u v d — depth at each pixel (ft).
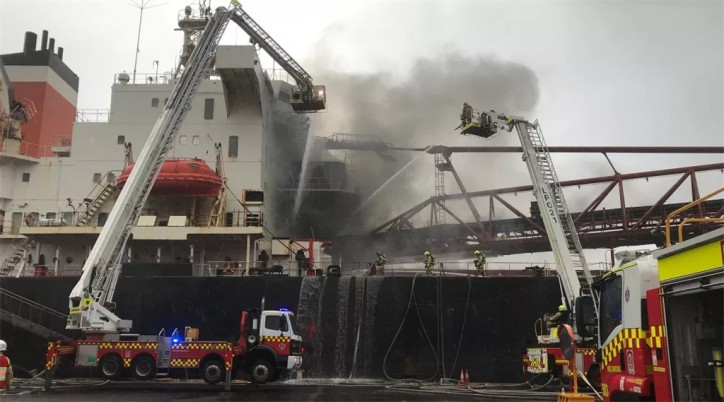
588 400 29.53
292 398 61.11
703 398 23.24
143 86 140.77
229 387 70.95
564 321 54.49
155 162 90.33
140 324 102.89
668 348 24.59
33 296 105.70
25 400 57.26
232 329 102.06
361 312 101.24
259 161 136.87
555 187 84.69
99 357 77.30
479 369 97.40
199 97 140.36
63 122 173.78
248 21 132.77
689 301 24.07
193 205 127.75
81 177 135.64
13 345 100.58
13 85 162.50
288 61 143.74
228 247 126.21
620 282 30.66
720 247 20.75
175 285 104.68
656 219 152.25
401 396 65.26
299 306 102.32
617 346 30.37
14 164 134.82
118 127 138.31
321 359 99.25
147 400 57.72
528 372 82.84
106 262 81.82
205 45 100.27
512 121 88.12
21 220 132.16
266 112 148.05
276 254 126.00
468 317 99.96
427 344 99.14
